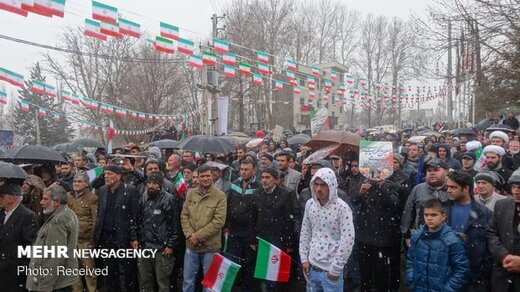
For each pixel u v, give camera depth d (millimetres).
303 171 7746
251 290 6742
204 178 6449
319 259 5262
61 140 35375
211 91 19469
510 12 8602
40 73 30031
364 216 6492
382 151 6281
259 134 17766
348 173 7809
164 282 6613
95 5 8641
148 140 27062
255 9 36875
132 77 30031
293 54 46094
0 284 5398
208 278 6160
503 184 6617
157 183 6688
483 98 11484
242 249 6859
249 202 6816
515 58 8711
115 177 6859
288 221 6410
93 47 30094
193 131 27812
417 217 6027
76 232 5602
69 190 7395
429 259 4711
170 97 34562
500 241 4672
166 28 10266
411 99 22547
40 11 7238
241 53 31875
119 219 6785
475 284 4887
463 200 5188
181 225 6652
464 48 9570
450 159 9016
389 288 6602
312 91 16312
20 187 5609
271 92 36969
